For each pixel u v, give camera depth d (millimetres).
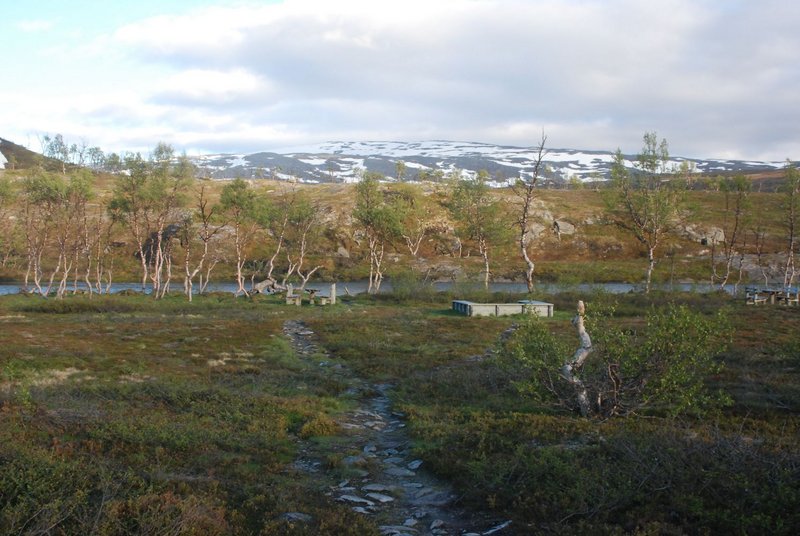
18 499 8203
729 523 7973
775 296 51344
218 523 8250
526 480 9984
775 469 9359
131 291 63094
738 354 23609
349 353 26531
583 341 15148
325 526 8320
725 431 12672
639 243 113500
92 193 64312
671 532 7852
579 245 114375
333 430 14219
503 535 8344
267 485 10266
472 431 13445
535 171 60688
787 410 15523
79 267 91438
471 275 88375
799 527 7691
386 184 130250
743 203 87000
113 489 8820
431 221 119312
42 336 28953
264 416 15086
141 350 25844
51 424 12758
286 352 27188
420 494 10250
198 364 23000
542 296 53812
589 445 11914
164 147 63281
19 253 84438
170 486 9500
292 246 88938
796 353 21891
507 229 80062
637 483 9461
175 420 14055
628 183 64938
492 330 34562
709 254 104688
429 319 40375
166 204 63094
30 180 64812
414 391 18922
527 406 16203
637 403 14734
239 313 44812
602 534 7910
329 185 153250
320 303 53469
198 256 98375
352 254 107312
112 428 12547
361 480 10906
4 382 17703
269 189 148750
